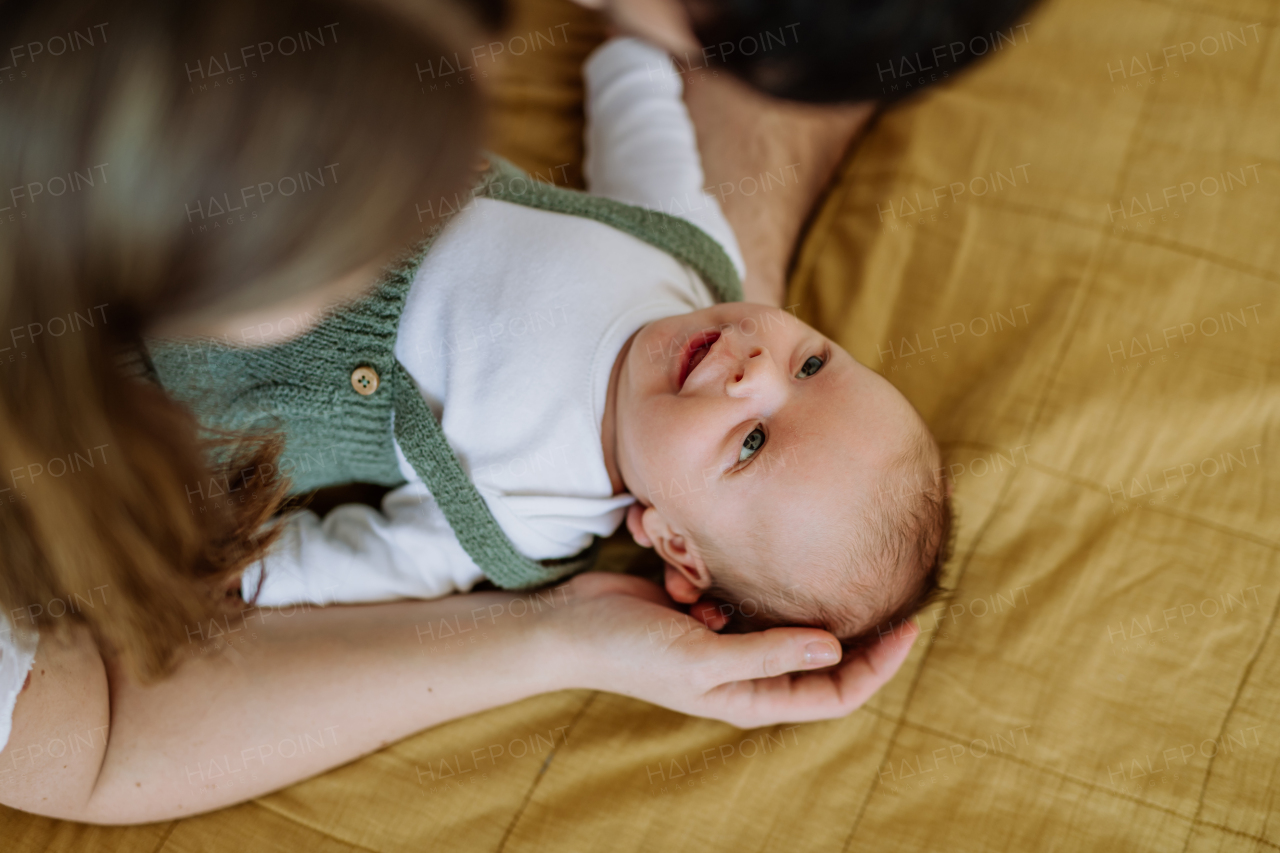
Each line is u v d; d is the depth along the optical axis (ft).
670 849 2.74
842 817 2.78
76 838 2.65
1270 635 2.96
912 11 1.43
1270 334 3.38
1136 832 2.73
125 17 1.14
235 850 2.66
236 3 1.13
